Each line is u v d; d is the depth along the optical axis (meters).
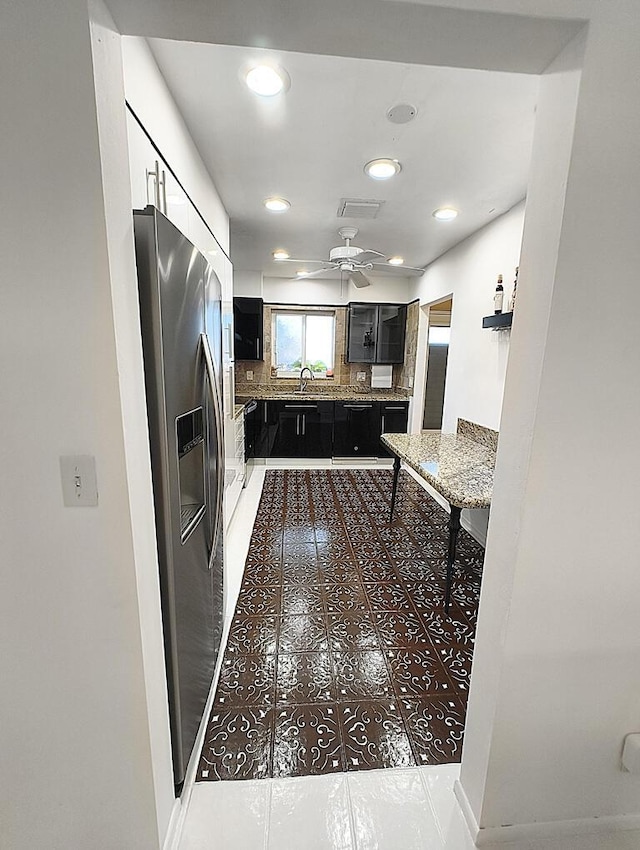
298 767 1.35
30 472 0.86
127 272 0.85
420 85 1.55
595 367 0.89
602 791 1.19
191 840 1.15
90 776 1.02
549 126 0.85
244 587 2.39
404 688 1.69
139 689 0.97
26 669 0.96
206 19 0.76
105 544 0.89
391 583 2.45
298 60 1.43
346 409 5.12
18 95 0.71
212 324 1.55
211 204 2.42
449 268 3.83
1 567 0.90
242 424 4.02
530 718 1.10
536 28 0.76
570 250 0.83
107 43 0.75
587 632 1.05
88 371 0.81
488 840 1.18
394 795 1.28
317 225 3.21
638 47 0.77
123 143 0.83
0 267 0.77
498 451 1.06
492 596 1.08
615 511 0.98
